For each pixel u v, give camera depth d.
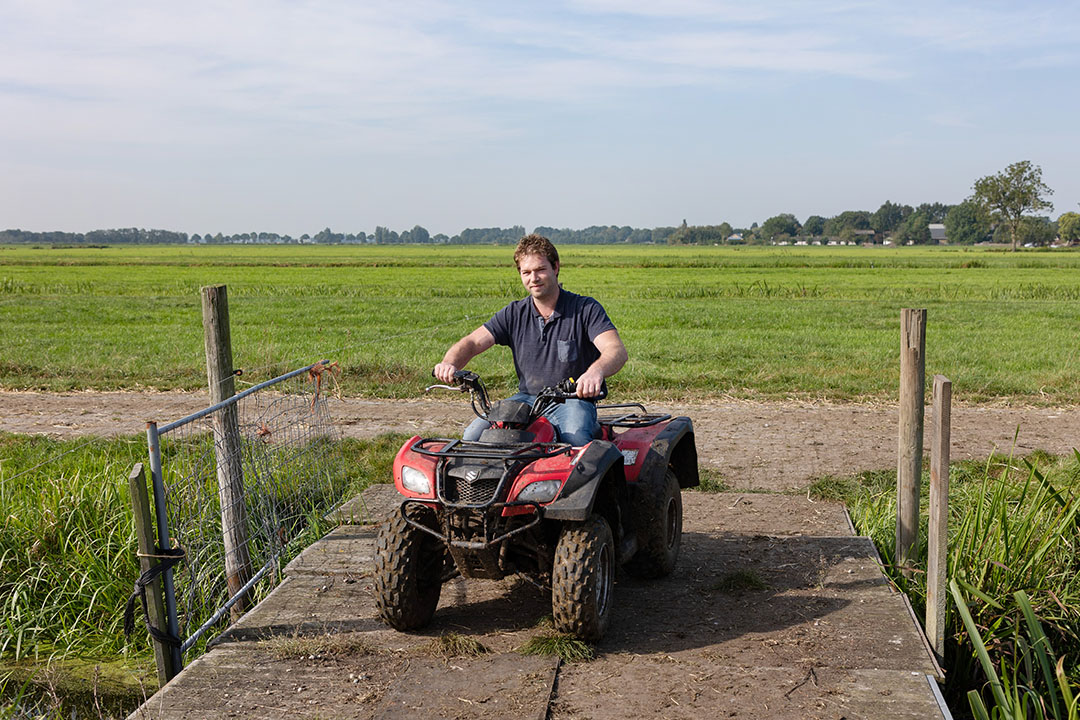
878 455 9.07
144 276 54.84
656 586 5.12
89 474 7.29
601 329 4.87
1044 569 5.24
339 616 4.68
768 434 10.12
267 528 5.92
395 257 101.00
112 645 5.17
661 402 12.10
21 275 55.84
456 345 5.02
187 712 3.68
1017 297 34.94
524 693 3.77
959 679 4.74
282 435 7.55
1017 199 149.00
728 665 4.04
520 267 4.93
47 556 5.93
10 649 5.21
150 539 4.27
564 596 4.13
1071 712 3.89
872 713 3.57
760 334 19.92
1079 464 6.70
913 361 5.06
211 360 5.40
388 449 9.23
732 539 6.00
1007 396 12.30
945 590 4.29
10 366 14.89
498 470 4.18
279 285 43.94
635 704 3.67
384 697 3.78
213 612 5.25
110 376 14.26
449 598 5.02
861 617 4.57
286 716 3.63
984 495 5.74
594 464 4.27
